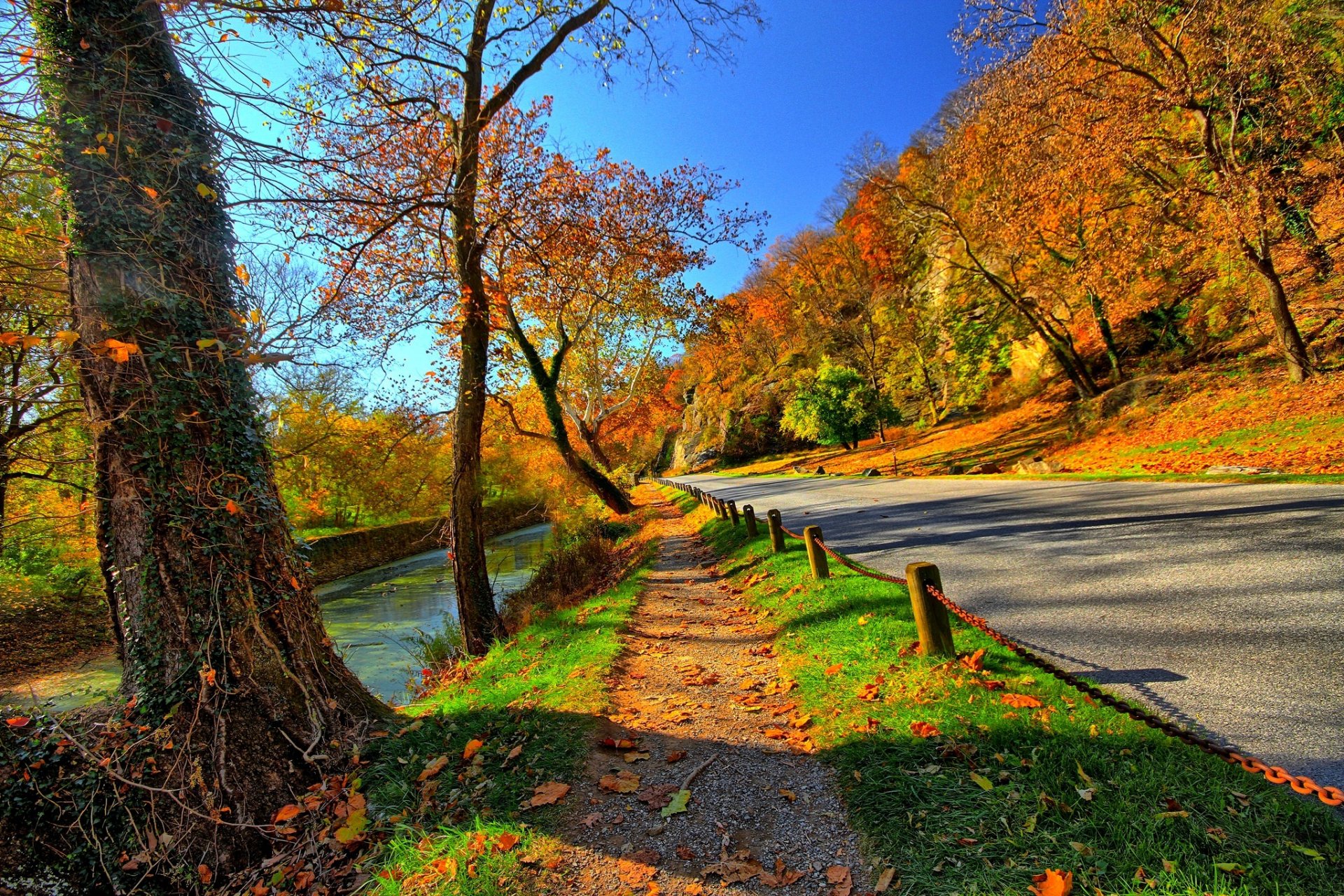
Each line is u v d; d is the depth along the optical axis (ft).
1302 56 40.73
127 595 13.32
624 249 41.50
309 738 13.76
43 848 11.62
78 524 35.40
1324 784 8.15
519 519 124.47
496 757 12.75
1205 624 14.58
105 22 12.39
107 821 12.07
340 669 15.76
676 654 19.86
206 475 13.65
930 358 123.03
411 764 13.10
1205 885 6.77
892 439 128.06
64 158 12.30
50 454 15.83
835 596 20.90
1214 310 62.54
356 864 10.25
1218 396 51.78
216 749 12.76
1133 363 76.33
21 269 12.58
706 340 65.82
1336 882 6.52
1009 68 48.44
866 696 13.05
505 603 43.65
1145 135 45.88
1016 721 10.62
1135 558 21.63
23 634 47.57
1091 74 47.47
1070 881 7.16
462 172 29.40
